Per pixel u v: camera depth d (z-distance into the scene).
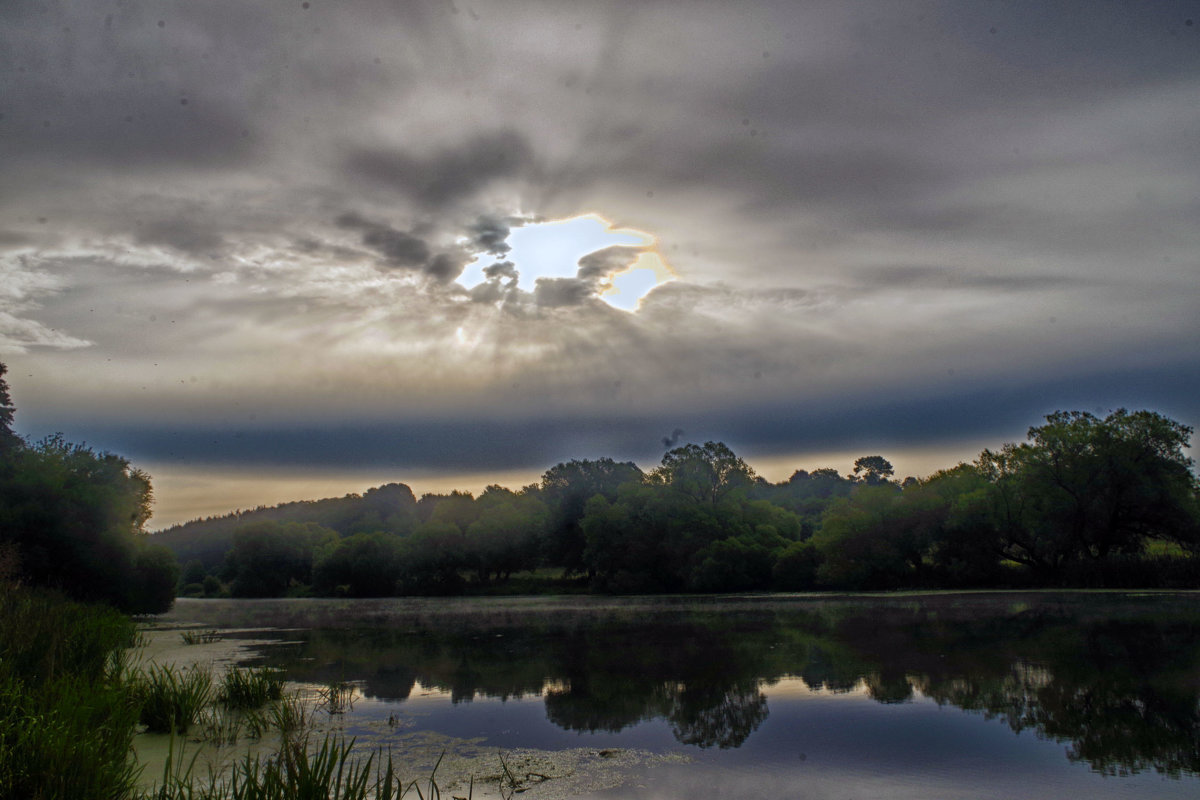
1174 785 7.75
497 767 8.66
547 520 69.00
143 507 38.56
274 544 80.50
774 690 13.20
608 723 10.93
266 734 9.97
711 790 7.82
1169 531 40.56
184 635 24.66
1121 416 40.97
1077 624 22.08
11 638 10.11
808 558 50.78
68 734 6.25
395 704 12.52
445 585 70.44
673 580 57.47
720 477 57.69
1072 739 9.51
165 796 5.76
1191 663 14.67
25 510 29.05
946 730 10.07
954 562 45.34
